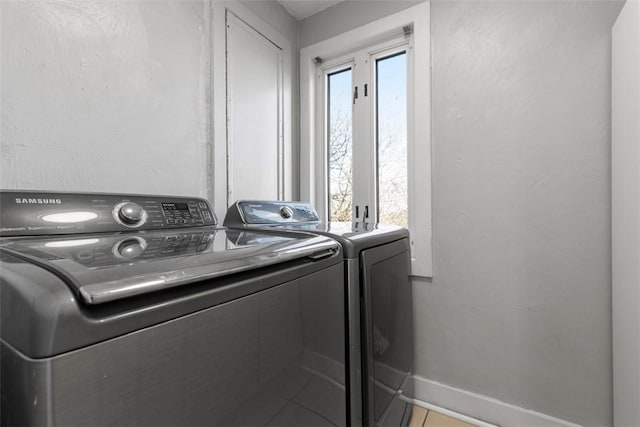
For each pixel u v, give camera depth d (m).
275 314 0.65
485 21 1.49
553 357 1.35
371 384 1.03
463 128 1.54
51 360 0.33
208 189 1.49
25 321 0.35
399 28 1.73
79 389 0.35
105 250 0.59
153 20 1.25
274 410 0.64
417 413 1.59
